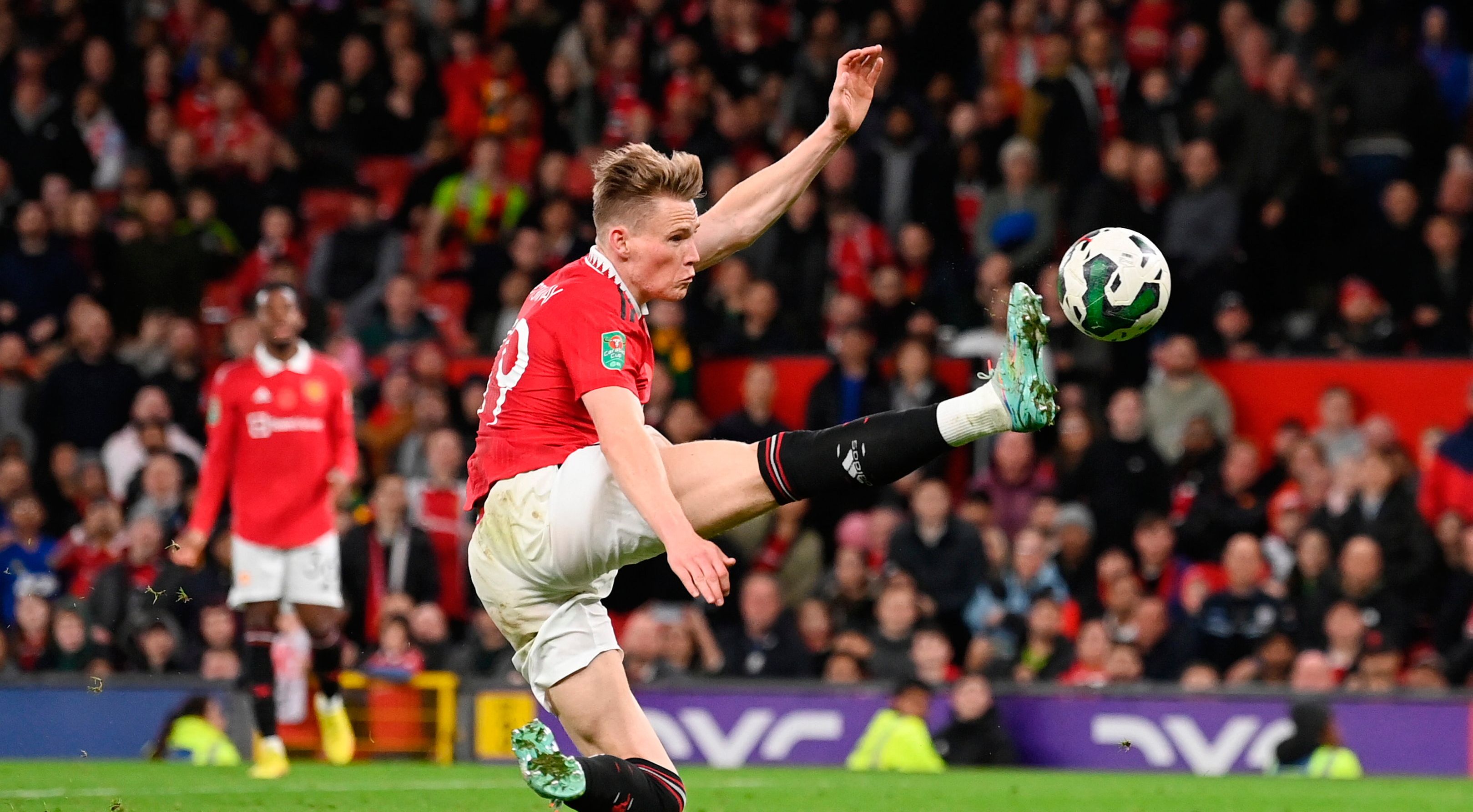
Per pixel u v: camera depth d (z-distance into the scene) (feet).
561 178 172.55
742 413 147.13
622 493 50.06
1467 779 108.68
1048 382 47.96
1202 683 120.37
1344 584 129.08
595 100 186.50
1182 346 149.07
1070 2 176.35
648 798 49.65
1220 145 164.86
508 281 165.07
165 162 183.42
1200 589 129.80
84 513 150.61
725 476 50.31
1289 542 135.74
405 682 119.03
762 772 110.73
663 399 148.77
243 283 178.19
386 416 154.92
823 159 60.44
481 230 175.11
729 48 183.01
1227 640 127.13
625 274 52.34
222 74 193.67
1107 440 142.82
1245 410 155.33
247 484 103.04
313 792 88.17
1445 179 163.02
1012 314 47.80
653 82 184.03
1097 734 116.26
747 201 59.57
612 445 48.83
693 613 131.03
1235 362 155.53
